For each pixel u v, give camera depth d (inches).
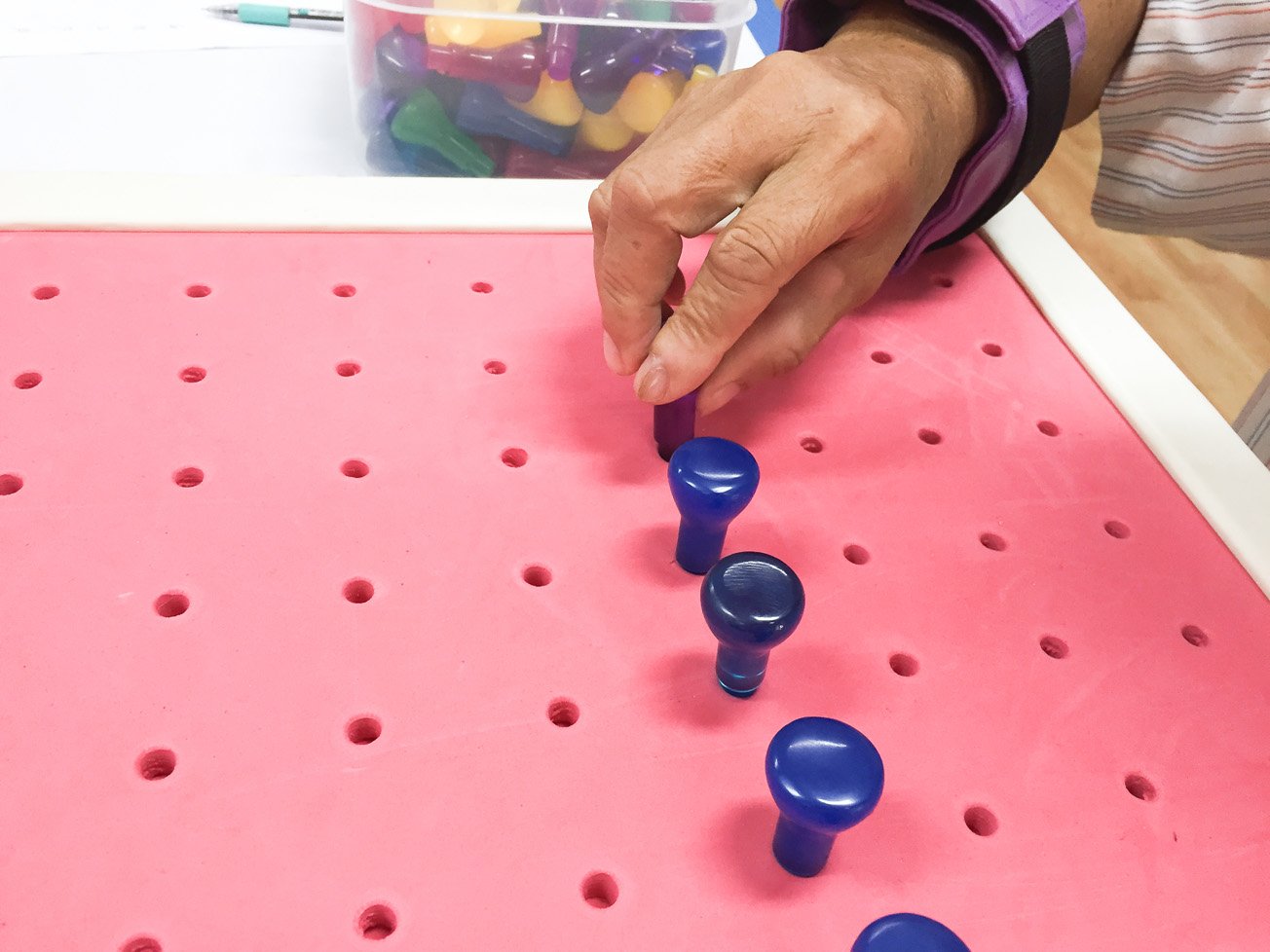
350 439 20.4
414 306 23.4
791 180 19.3
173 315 22.2
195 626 17.0
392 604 17.7
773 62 20.5
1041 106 23.1
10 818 14.5
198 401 20.6
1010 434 22.7
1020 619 19.1
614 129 32.9
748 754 16.5
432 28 30.1
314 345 22.1
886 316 25.3
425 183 26.0
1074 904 15.3
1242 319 68.1
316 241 24.5
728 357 21.3
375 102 31.9
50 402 20.1
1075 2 23.0
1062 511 21.2
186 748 15.5
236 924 13.8
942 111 21.9
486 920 14.2
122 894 14.0
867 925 14.7
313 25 38.8
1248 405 36.9
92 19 36.9
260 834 14.7
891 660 18.4
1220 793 16.9
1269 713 18.1
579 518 19.8
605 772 16.0
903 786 16.4
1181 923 15.3
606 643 17.7
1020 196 29.1
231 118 34.0
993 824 16.2
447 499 19.6
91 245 23.4
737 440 21.9
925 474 21.6
